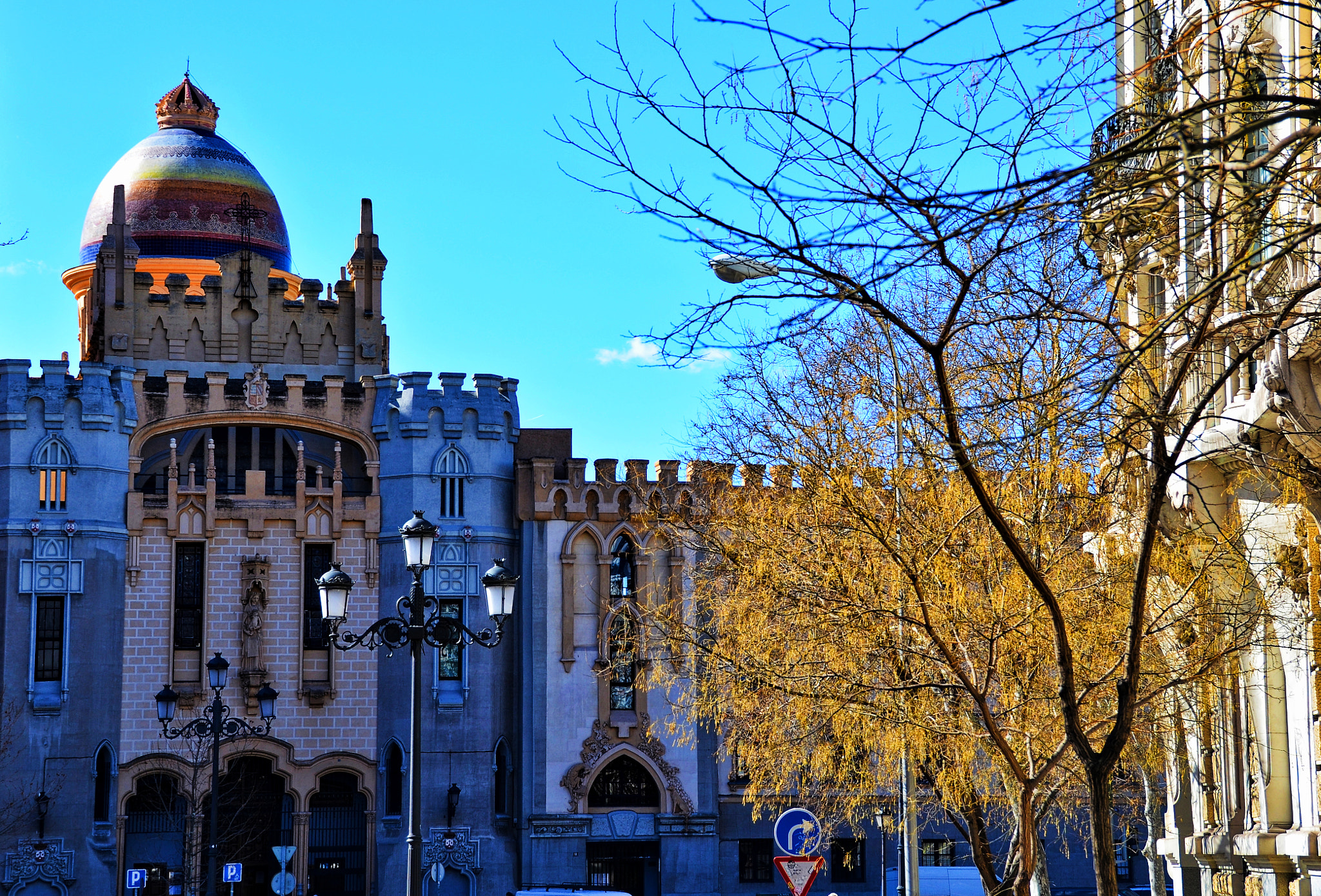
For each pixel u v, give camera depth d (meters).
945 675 22.09
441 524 63.78
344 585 28.59
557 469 65.81
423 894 60.38
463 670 62.84
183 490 62.75
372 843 62.25
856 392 25.42
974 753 25.48
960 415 16.64
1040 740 22.19
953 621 20.94
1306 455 18.53
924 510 23.23
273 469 64.56
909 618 18.58
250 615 62.38
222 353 68.19
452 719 62.47
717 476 35.88
